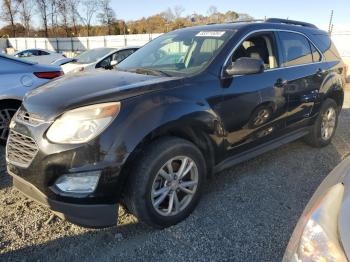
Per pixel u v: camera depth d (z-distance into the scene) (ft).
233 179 13.47
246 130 12.16
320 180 13.52
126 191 9.41
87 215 8.88
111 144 8.73
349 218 5.04
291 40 14.79
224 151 11.51
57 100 9.52
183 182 10.38
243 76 11.93
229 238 9.75
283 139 14.46
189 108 10.07
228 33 12.59
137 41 131.23
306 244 5.35
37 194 9.25
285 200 11.89
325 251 5.00
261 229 10.18
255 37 13.08
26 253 9.18
